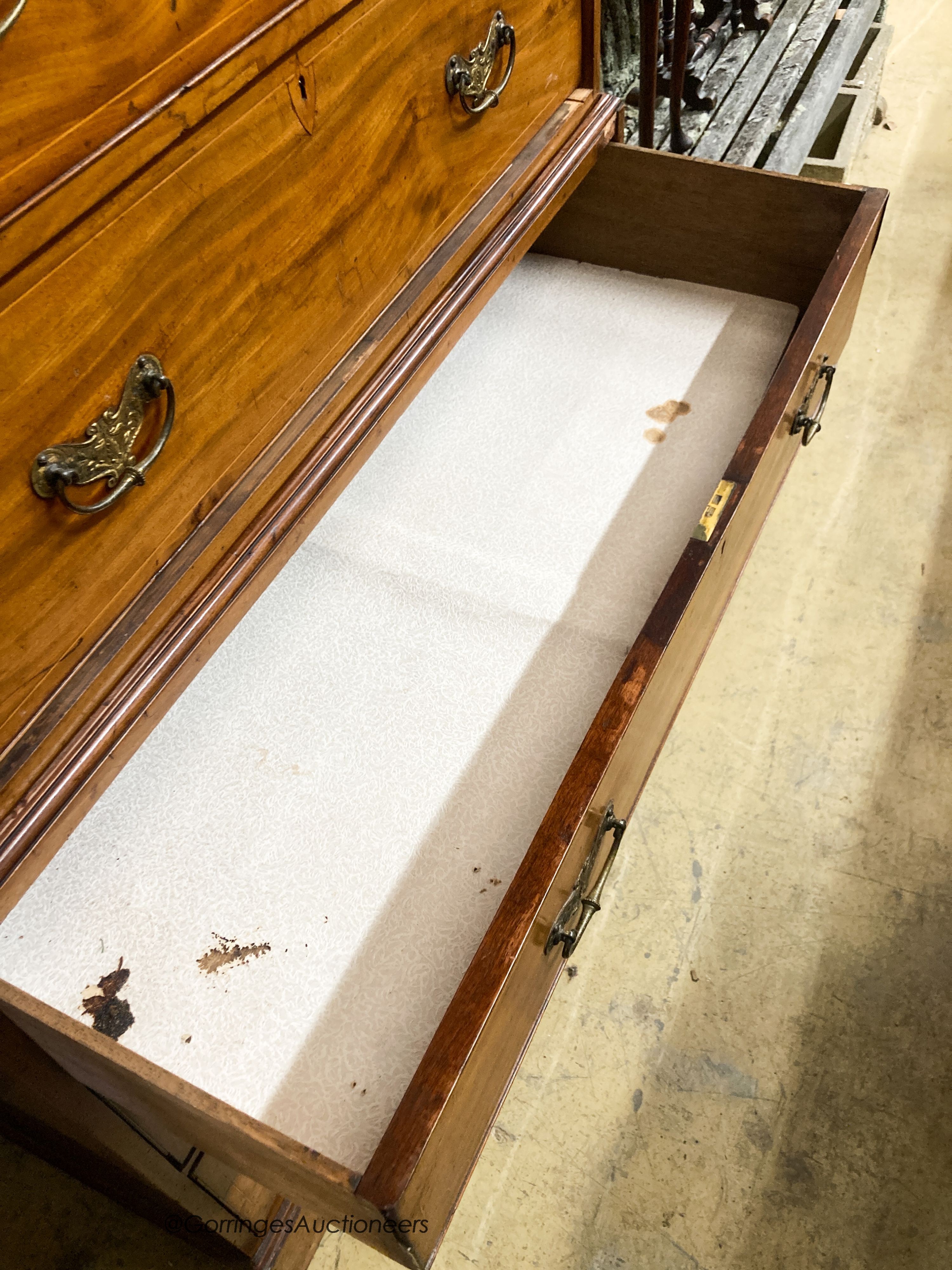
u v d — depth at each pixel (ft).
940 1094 3.08
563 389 3.15
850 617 4.24
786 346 3.19
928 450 4.79
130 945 2.03
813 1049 3.21
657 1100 3.16
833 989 3.32
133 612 1.79
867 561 4.42
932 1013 3.24
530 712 2.36
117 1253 3.12
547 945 1.85
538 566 2.66
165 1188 2.54
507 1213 3.01
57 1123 2.50
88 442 1.55
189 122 1.56
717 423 2.98
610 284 3.51
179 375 1.73
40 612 1.59
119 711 1.75
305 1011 1.92
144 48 1.46
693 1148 3.07
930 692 3.97
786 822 3.70
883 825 3.66
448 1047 1.52
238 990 1.96
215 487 1.92
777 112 5.12
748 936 3.45
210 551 1.90
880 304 5.51
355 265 2.15
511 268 2.74
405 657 2.49
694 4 5.78
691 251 3.35
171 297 1.65
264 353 1.94
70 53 1.35
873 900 3.49
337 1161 1.74
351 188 2.05
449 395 3.18
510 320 3.43
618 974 3.41
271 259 1.86
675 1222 2.95
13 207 1.34
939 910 3.44
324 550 2.77
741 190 3.07
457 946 1.99
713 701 4.04
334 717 2.39
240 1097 1.82
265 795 2.26
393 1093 1.81
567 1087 3.21
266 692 2.45
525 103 2.74
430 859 2.12
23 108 1.31
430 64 2.19
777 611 4.30
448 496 2.87
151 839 2.19
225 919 2.06
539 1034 3.32
